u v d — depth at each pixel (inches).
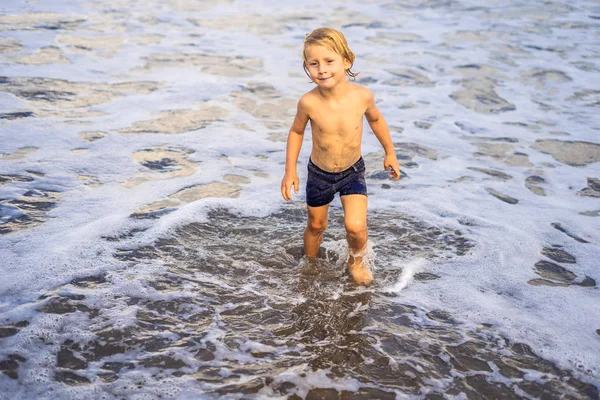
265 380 107.9
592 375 111.1
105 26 358.0
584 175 201.9
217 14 402.6
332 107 134.2
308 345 118.0
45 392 103.2
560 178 199.3
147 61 303.4
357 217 137.0
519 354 116.6
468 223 168.4
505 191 189.2
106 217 163.8
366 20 403.2
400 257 151.3
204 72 293.1
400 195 184.7
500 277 143.4
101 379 106.8
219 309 128.2
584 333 123.0
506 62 324.5
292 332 121.7
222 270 143.3
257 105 256.7
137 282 135.9
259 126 235.6
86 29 349.1
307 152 215.3
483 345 119.0
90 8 393.4
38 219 161.5
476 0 459.5
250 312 127.6
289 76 294.2
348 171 140.0
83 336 117.4
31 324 120.0
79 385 105.1
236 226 164.1
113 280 136.1
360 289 137.6
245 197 180.7
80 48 315.3
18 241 150.0
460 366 113.1
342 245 156.6
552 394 106.4
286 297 133.6
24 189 176.6
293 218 170.4
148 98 256.4
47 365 109.7
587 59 330.6
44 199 172.4
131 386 105.3
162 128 227.8
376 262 148.7
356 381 108.4
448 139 229.8
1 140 207.6
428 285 139.8
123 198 175.9
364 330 123.0
